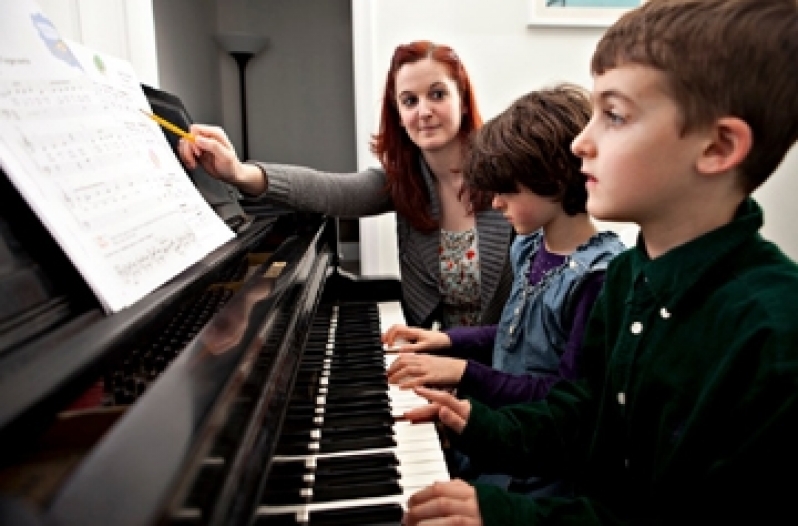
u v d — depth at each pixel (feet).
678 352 1.93
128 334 1.58
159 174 2.51
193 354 1.56
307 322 2.62
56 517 0.81
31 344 1.42
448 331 4.01
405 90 4.56
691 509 1.78
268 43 9.54
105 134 2.20
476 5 6.41
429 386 3.12
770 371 1.59
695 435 1.76
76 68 2.28
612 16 6.51
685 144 1.80
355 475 2.17
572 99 3.23
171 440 1.06
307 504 2.02
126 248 1.90
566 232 3.40
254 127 10.20
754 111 1.72
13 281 1.51
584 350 2.63
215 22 9.61
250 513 1.20
